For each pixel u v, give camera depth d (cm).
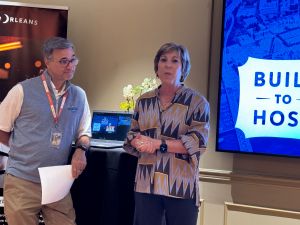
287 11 239
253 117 247
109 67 296
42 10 283
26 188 188
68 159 209
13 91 190
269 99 244
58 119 193
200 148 171
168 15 280
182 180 171
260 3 246
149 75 285
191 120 175
